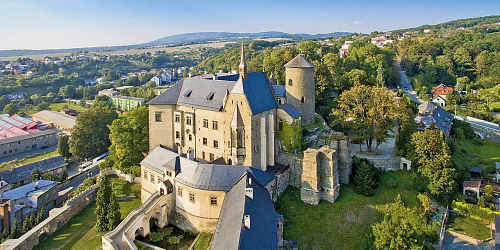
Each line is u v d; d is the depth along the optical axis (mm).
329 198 68938
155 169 70312
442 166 73250
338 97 119062
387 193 72750
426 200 70125
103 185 64438
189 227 63125
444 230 70562
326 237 61719
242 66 71750
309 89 92438
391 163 81625
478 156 109250
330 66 146000
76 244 61656
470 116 154875
